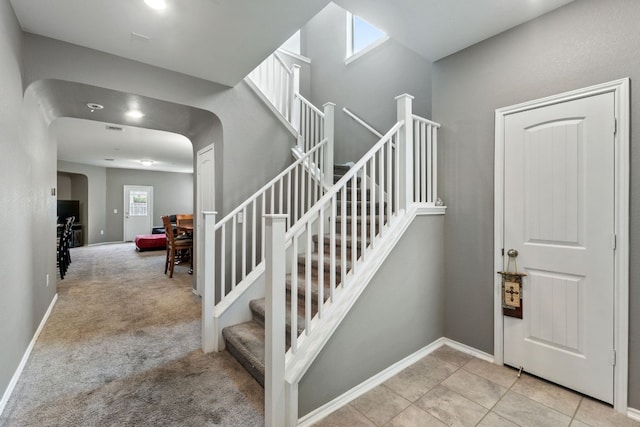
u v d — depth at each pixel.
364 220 2.21
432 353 2.60
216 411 1.83
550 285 2.13
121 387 2.07
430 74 3.51
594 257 1.94
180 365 2.36
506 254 2.35
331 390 1.87
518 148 2.28
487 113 2.46
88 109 3.17
